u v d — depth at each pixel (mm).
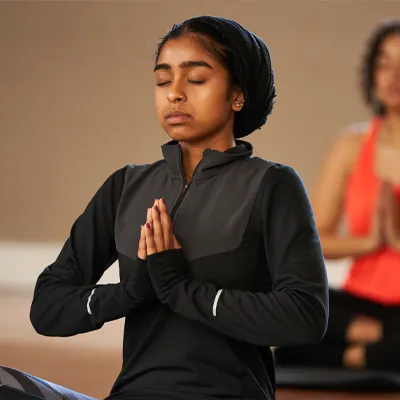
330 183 9289
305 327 4156
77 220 4836
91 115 28469
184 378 4230
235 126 4793
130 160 28469
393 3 27391
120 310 4328
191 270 4316
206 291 4191
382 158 9047
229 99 4555
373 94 9133
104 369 9773
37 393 4016
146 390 4254
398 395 8547
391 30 8922
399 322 9141
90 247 4734
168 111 4516
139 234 4531
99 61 28391
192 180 4527
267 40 27812
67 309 4484
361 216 9086
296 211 4402
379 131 9148
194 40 4469
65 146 28500
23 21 28438
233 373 4273
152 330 4336
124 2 28250
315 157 27672
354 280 9203
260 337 4160
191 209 4441
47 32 28406
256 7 27859
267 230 4379
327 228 9312
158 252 4203
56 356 10656
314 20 27609
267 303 4156
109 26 28344
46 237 28562
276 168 4488
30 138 28547
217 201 4430
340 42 27547
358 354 9234
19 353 10797
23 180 28594
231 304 4156
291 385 8805
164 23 28234
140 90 28344
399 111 9094
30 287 20578
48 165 28547
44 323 4582
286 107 27719
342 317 9281
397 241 8922
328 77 27609
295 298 4191
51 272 4715
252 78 4598
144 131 28406
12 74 28516
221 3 27984
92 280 4762
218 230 4359
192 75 4469
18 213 28594
